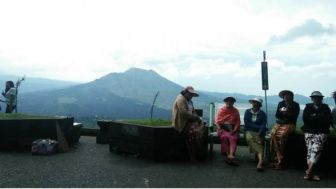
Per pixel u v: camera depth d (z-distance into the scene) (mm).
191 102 4684
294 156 4348
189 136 4465
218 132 4629
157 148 4414
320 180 3748
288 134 4273
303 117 3986
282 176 3865
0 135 4973
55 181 3428
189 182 3512
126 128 4777
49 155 4691
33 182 3371
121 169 3990
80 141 5941
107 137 5684
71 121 5461
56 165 4109
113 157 4660
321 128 3869
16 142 5000
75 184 3346
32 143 4832
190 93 4586
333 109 4562
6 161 4266
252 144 4344
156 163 4359
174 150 4523
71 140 5445
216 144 6027
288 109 4363
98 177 3617
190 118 4469
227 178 3713
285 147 4375
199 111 5172
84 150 5109
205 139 4703
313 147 3838
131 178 3613
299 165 4332
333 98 4672
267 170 4137
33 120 5039
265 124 4453
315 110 3930
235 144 4445
